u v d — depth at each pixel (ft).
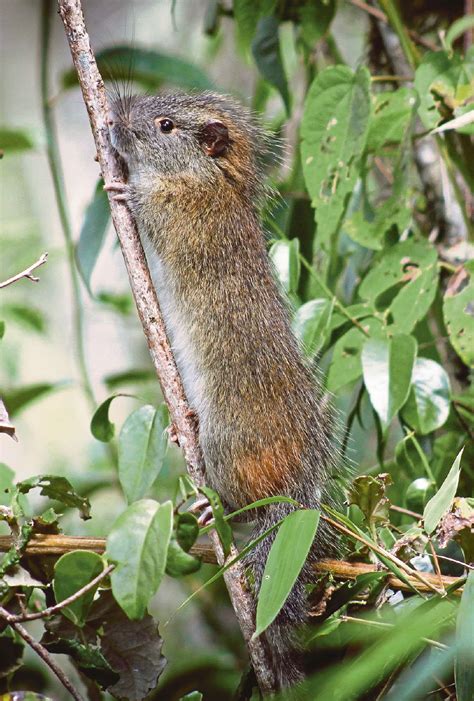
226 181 27.30
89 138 50.31
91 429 22.22
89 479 31.50
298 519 16.74
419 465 25.62
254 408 24.43
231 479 24.21
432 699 19.69
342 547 22.39
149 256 27.50
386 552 17.98
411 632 16.06
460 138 27.37
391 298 27.09
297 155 29.84
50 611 16.16
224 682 26.91
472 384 27.27
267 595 16.10
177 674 26.96
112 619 17.83
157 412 21.88
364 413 30.35
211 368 25.34
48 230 49.60
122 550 15.28
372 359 23.84
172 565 15.65
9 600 18.07
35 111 53.11
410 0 31.22
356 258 30.04
